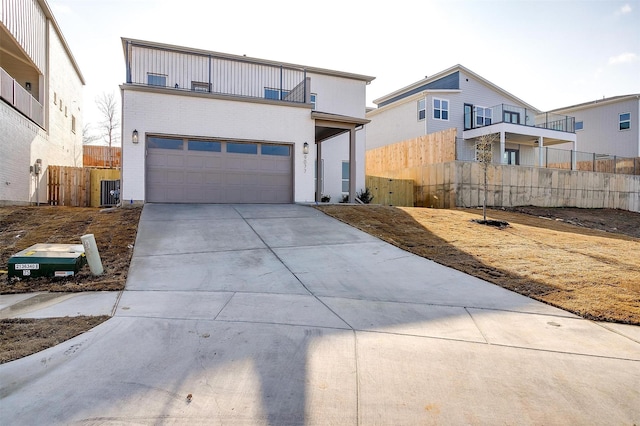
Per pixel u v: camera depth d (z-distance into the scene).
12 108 12.34
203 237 8.88
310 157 14.38
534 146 25.31
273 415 2.63
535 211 17.28
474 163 17.25
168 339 3.86
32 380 3.02
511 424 2.61
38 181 14.91
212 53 16.12
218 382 3.04
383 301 5.38
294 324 4.37
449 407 2.79
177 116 12.68
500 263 7.57
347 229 10.23
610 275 6.76
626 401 2.92
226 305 5.02
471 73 23.80
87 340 3.79
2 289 5.61
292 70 16.64
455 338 4.08
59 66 18.03
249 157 13.70
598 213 19.16
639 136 26.03
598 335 4.29
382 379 3.16
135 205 11.99
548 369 3.42
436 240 9.48
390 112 25.98
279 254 7.90
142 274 6.45
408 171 19.94
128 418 2.56
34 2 14.85
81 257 6.54
